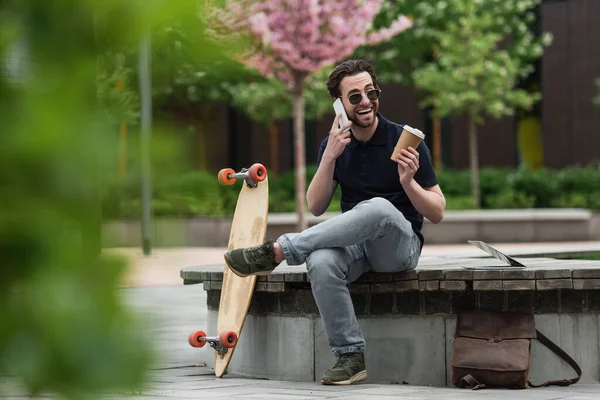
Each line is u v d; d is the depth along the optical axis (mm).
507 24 41500
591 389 6895
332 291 6832
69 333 1082
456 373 6945
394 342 7297
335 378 6980
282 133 48844
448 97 38594
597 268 7070
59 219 1084
